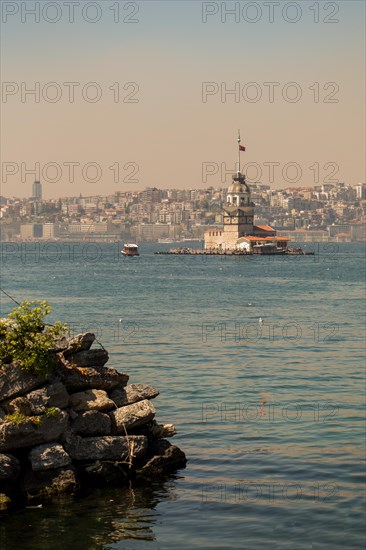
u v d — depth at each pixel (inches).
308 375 3730.3
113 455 2162.9
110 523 1894.7
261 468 2267.5
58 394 2110.0
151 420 2309.3
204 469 2260.1
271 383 3528.5
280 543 1774.1
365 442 2508.6
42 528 1867.6
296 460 2333.9
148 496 2058.3
